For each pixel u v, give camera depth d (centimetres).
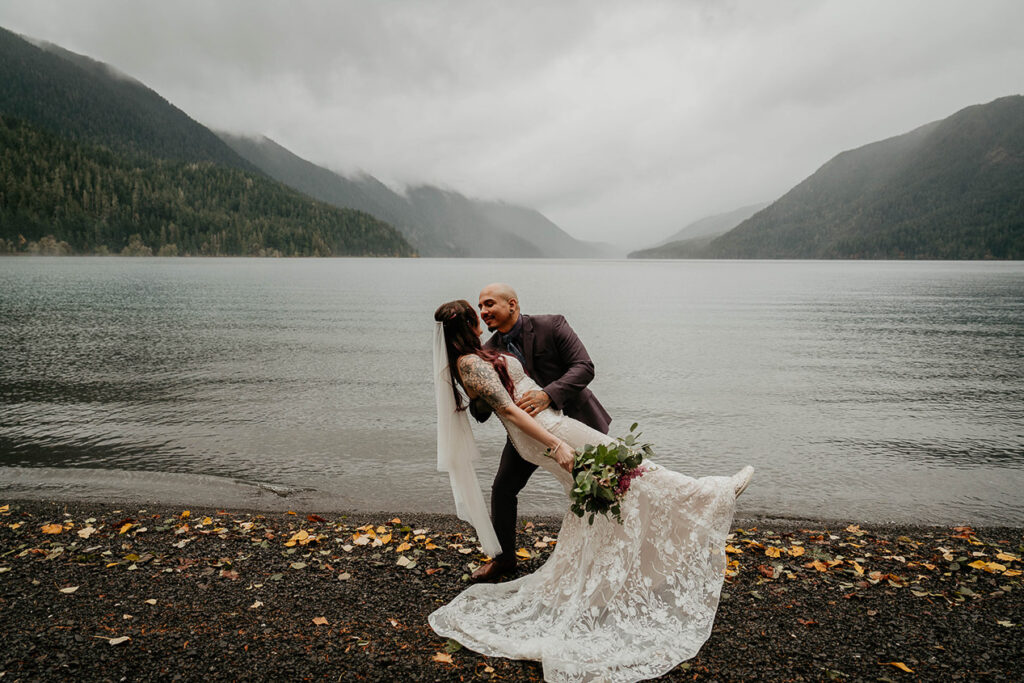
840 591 365
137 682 265
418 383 1179
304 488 606
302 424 860
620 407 997
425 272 11338
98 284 5134
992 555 427
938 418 927
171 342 1777
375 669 278
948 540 468
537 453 331
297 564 402
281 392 1085
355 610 338
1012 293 4959
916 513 552
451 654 291
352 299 3978
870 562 414
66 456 708
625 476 304
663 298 4534
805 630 316
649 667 274
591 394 353
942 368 1418
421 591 365
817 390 1145
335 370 1329
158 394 1059
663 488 307
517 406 322
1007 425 880
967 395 1104
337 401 1013
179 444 759
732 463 702
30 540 451
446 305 340
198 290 4634
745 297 4612
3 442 763
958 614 336
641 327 2397
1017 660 288
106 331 2012
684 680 269
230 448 743
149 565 401
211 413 922
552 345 349
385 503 567
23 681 265
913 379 1271
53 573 386
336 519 516
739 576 386
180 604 343
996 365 1466
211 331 2064
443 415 349
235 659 285
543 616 314
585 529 314
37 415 898
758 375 1316
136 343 1742
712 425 878
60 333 1936
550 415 330
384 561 412
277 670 276
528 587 333
